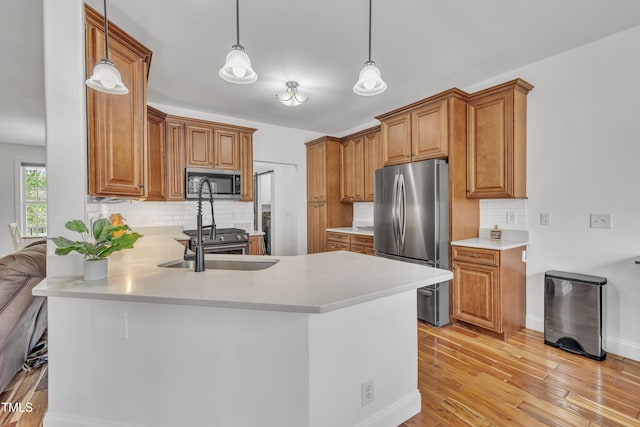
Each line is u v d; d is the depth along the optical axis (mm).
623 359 2314
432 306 2977
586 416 1677
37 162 5723
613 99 2398
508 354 2406
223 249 3734
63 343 1448
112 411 1425
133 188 1957
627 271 2346
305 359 1270
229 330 1319
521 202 2939
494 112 2865
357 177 4555
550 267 2764
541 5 2021
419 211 3057
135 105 1968
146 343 1383
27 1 1888
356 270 1633
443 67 2904
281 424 1301
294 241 5465
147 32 2289
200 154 3900
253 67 2865
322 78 3111
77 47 1592
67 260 1540
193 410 1359
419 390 1923
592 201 2514
